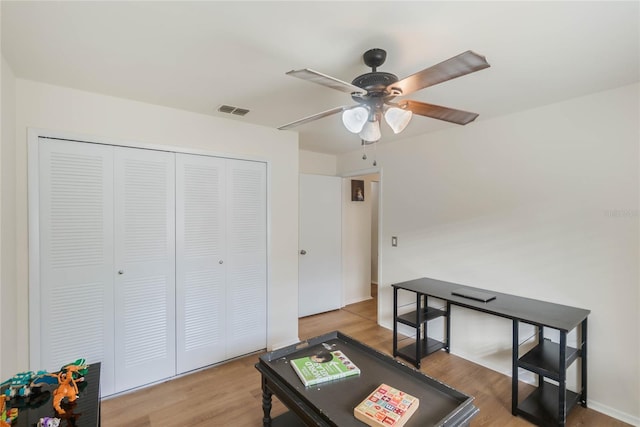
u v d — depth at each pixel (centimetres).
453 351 311
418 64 178
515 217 263
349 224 488
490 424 208
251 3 127
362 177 503
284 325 328
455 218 307
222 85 212
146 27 145
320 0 124
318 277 441
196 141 271
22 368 202
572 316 214
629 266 208
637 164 204
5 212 178
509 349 269
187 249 270
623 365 210
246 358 303
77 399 146
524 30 145
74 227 222
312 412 144
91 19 138
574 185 231
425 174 335
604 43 155
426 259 335
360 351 203
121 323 241
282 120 291
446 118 183
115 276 238
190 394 244
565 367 194
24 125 203
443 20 137
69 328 222
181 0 125
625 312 210
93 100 226
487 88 213
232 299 296
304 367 175
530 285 255
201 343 279
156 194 254
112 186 236
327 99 237
